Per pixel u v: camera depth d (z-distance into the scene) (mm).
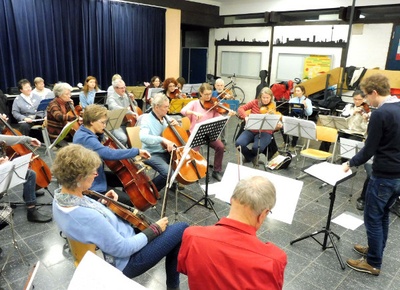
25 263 2195
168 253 1708
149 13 7262
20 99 4664
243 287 981
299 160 4684
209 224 2801
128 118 4484
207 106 3891
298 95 5223
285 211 1844
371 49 6520
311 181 3879
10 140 2607
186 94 5969
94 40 6500
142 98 6176
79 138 2227
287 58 7781
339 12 6641
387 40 6289
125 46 7023
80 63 6449
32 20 5574
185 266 1111
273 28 7895
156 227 1612
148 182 2502
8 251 2318
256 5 8117
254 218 1091
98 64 6633
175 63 8164
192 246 1071
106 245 1378
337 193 3562
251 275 982
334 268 2281
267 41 8070
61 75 6199
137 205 2379
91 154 1390
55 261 2227
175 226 1703
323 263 2330
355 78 6254
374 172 2000
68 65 6250
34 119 4484
